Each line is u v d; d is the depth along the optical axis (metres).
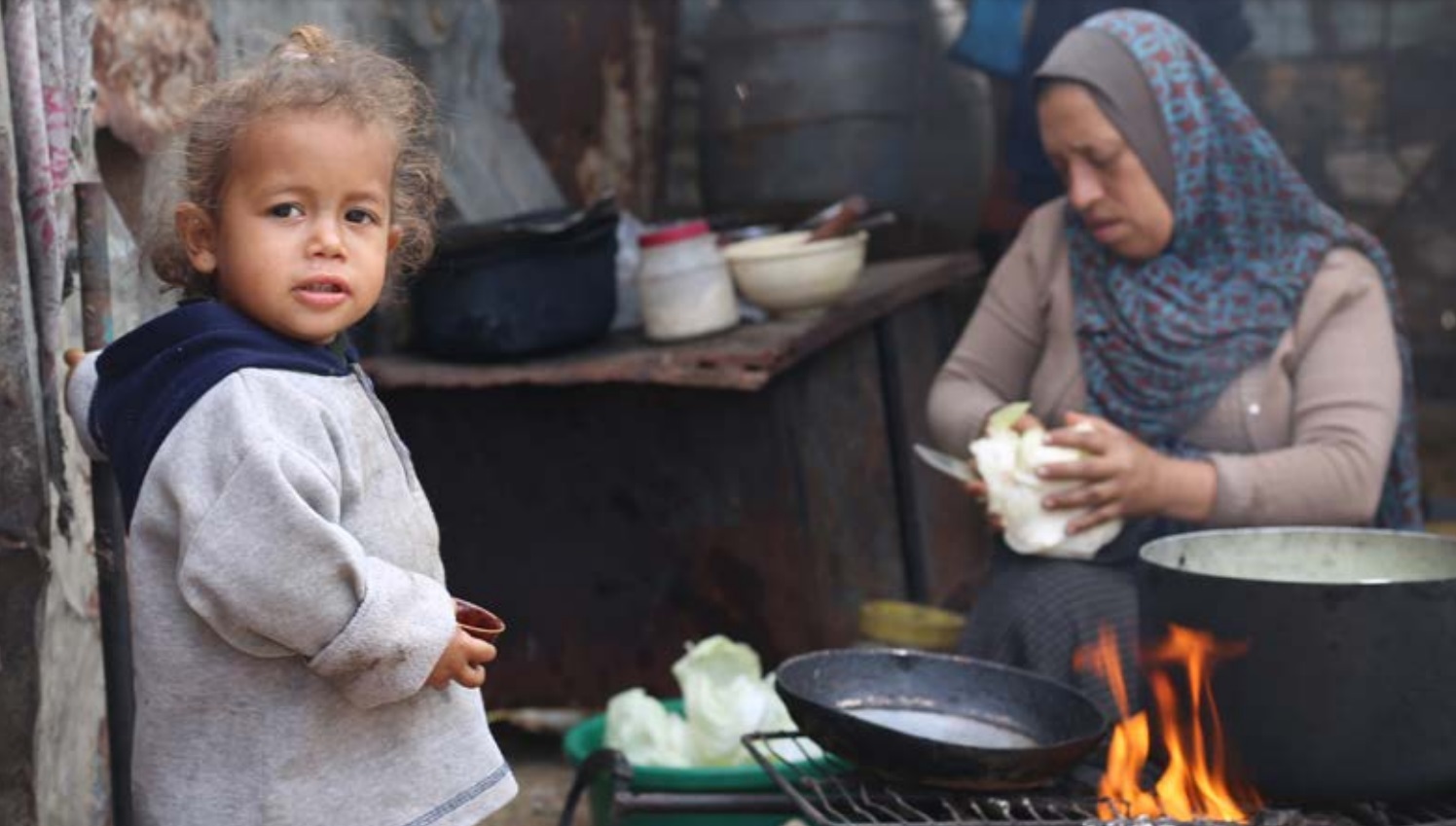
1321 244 3.65
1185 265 3.71
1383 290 3.67
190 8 3.69
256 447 2.04
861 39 6.58
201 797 2.13
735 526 4.36
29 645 2.45
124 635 2.50
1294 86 7.54
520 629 4.54
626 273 4.75
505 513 4.51
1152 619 2.81
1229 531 3.10
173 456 2.07
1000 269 4.09
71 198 2.75
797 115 6.62
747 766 3.31
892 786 2.74
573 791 3.10
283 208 2.15
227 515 2.02
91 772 2.93
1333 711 2.60
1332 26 7.48
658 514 4.41
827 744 2.74
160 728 2.16
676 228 4.39
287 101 2.14
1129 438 3.49
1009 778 2.64
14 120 2.43
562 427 4.43
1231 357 3.62
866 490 4.95
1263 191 3.68
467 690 2.29
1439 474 7.02
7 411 2.39
